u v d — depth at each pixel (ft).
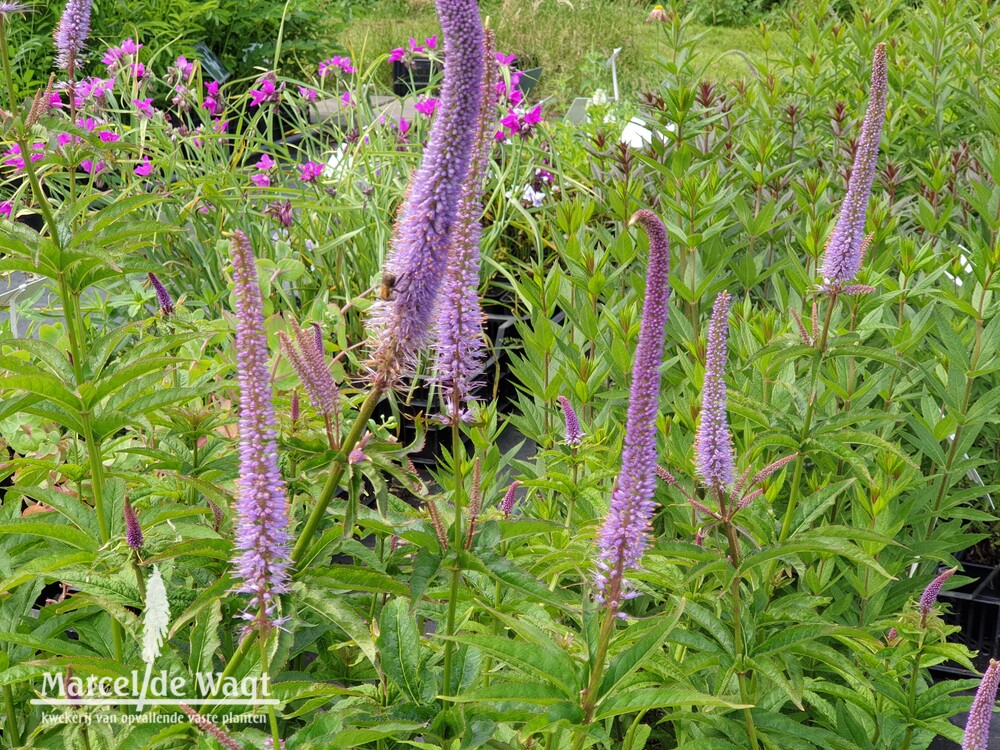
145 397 8.45
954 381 13.47
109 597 7.61
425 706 7.70
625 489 6.64
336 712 7.56
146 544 7.75
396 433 18.45
